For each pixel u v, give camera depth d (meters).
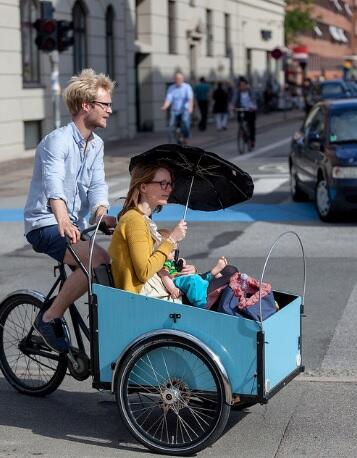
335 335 9.08
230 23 57.19
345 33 133.00
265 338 6.02
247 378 6.05
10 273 12.32
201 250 13.60
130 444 6.36
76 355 6.95
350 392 7.37
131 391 6.34
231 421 6.75
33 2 31.16
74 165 6.86
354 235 14.73
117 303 6.32
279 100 68.12
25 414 7.01
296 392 7.38
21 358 7.52
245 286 6.35
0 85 28.86
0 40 28.67
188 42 48.69
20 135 30.28
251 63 63.56
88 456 6.11
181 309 6.15
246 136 30.23
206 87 43.75
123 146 35.03
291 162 18.84
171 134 30.30
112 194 20.73
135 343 6.22
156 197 6.48
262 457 6.05
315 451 6.14
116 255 6.44
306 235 14.79
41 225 6.90
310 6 83.06
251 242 14.22
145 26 43.31
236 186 6.81
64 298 6.86
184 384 6.21
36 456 6.12
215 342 6.09
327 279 11.55
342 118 16.70
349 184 15.46
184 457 6.13
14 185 23.02
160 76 44.44
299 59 76.00
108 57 38.44
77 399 7.38
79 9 35.16
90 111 6.79
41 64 31.75
